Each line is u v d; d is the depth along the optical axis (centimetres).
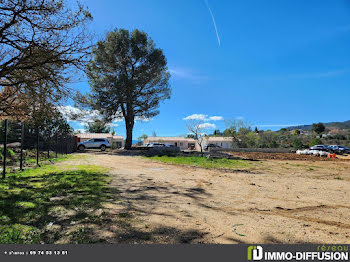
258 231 292
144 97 2789
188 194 504
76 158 1422
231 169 1022
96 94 2473
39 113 738
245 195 508
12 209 343
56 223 299
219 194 513
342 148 2919
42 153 1409
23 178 630
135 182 638
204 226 304
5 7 541
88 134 4784
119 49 2455
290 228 305
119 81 2405
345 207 418
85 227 286
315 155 2294
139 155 1838
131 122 2822
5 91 723
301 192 548
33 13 568
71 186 540
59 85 676
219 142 4819
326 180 756
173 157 1570
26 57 588
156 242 250
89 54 687
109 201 415
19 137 968
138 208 378
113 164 1135
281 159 1736
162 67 2809
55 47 620
